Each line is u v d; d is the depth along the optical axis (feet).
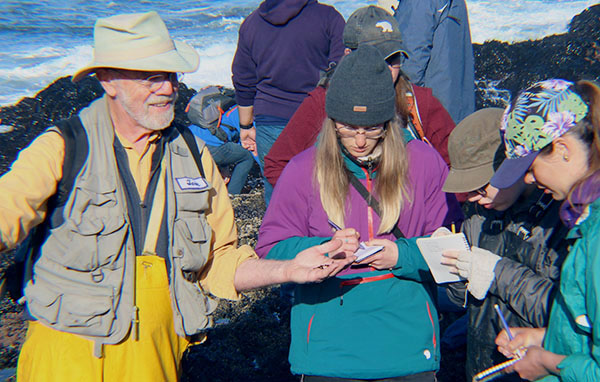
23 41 49.49
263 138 16.75
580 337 6.79
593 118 6.86
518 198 8.49
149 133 8.42
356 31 11.89
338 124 8.77
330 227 9.16
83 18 56.24
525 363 7.45
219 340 14.80
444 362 13.47
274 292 16.67
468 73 16.49
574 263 6.49
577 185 6.70
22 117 31.58
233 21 57.00
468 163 8.74
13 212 7.45
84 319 7.97
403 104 11.89
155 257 8.41
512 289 8.32
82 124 8.18
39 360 8.20
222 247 9.26
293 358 9.20
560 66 33.81
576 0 49.03
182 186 8.59
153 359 8.38
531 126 7.13
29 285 8.14
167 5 61.57
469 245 9.30
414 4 15.46
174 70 7.95
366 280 8.97
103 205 8.07
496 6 49.34
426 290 9.32
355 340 8.88
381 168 8.97
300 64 15.85
